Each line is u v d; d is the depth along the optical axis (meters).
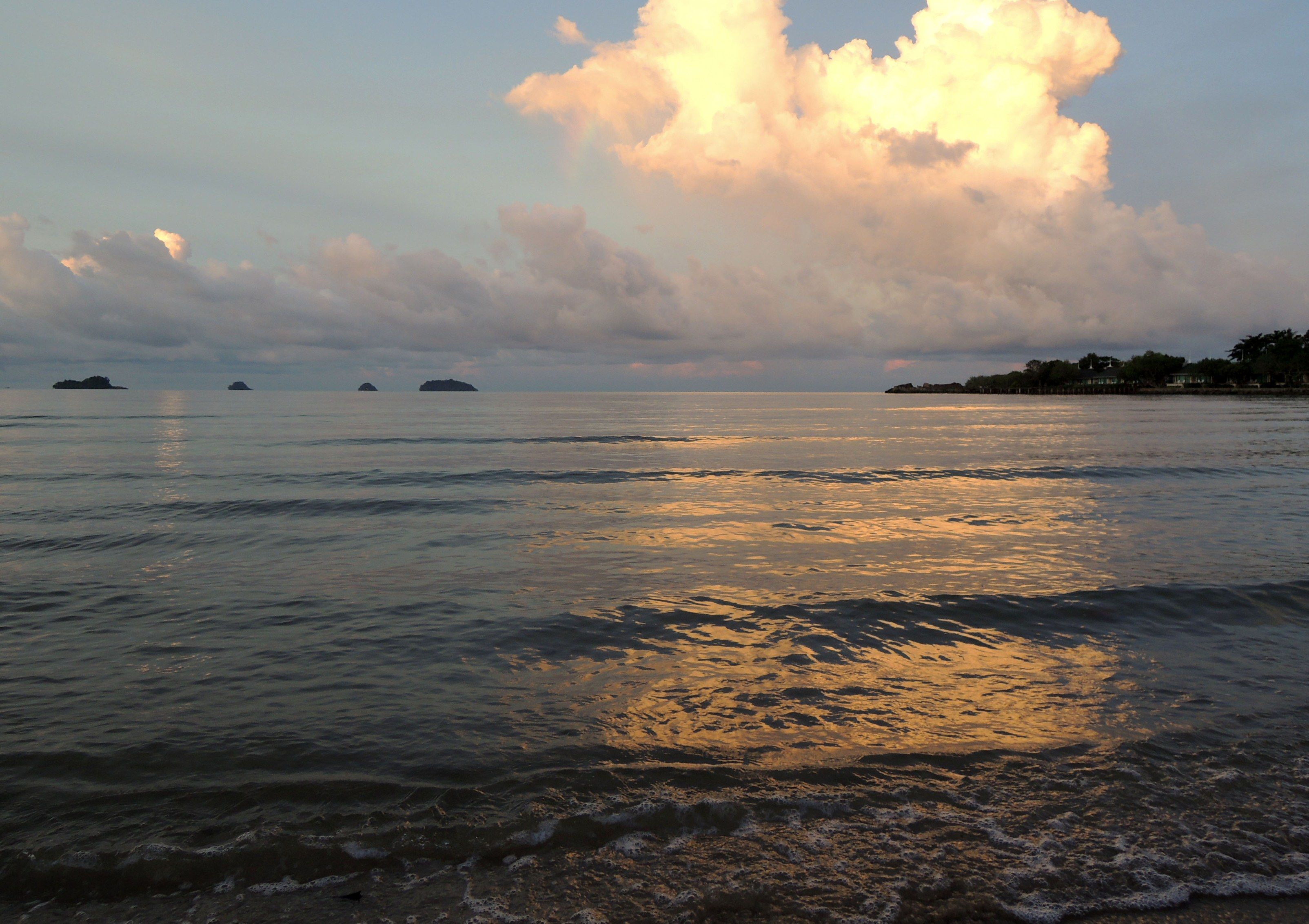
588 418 85.44
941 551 13.46
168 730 6.22
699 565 12.41
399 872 4.40
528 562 12.70
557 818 4.89
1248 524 15.72
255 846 4.62
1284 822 4.93
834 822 4.89
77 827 4.82
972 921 4.03
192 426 58.09
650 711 6.62
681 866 4.45
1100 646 8.33
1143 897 4.23
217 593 10.64
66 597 10.34
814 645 8.41
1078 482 23.83
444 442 42.97
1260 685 7.19
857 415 97.06
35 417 73.56
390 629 9.01
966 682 7.30
